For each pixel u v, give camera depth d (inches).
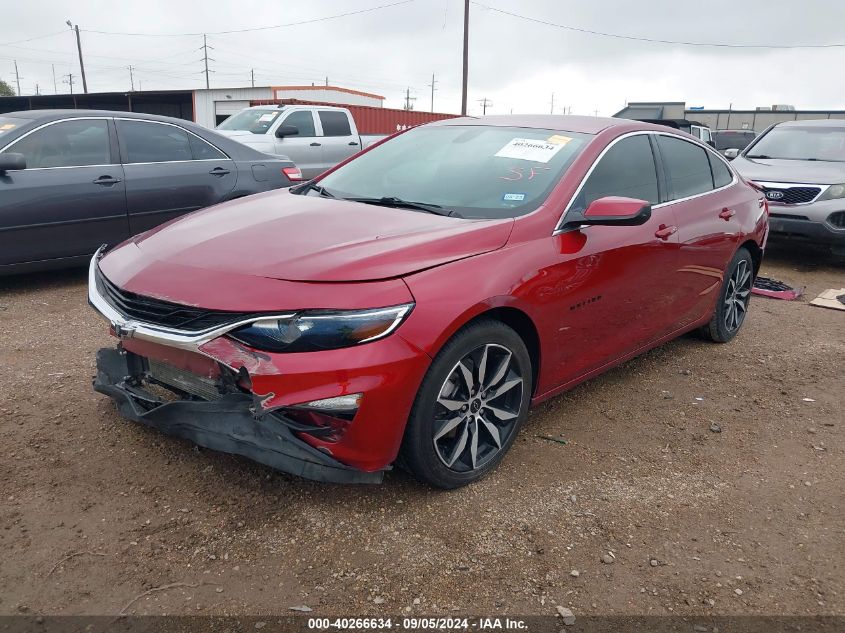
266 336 100.3
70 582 96.3
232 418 105.8
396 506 116.9
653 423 156.4
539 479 128.8
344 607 94.3
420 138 169.3
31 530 106.6
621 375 184.5
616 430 151.7
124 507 113.3
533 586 100.5
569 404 164.1
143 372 123.6
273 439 102.7
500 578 101.7
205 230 128.0
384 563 103.2
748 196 209.9
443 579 100.7
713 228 183.9
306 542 106.8
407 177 152.0
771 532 117.2
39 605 92.0
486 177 144.3
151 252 122.6
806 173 335.3
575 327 138.4
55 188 233.6
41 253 235.0
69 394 153.8
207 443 111.7
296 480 122.3
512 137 156.9
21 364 171.0
